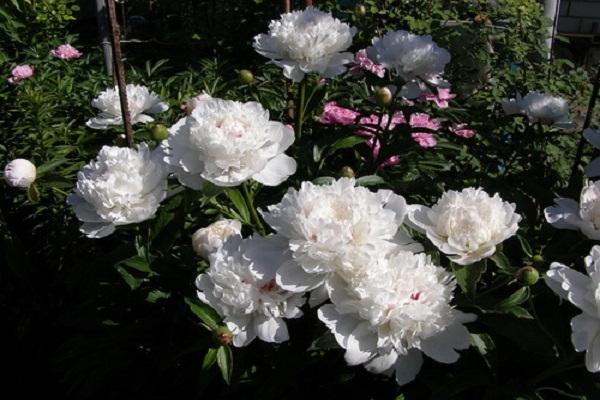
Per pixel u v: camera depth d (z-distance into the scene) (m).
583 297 0.90
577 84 2.38
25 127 1.92
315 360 1.08
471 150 1.75
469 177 1.54
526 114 1.60
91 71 2.44
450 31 2.37
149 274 1.16
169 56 3.13
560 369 1.02
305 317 1.10
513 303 0.99
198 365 1.20
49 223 1.81
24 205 1.87
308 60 1.34
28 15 2.92
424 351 0.93
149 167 1.10
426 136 1.59
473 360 1.06
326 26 1.34
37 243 1.88
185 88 2.05
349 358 0.90
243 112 1.08
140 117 1.51
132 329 1.22
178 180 1.12
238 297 0.94
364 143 1.56
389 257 0.96
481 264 0.97
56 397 1.80
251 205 1.18
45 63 2.49
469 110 1.83
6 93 2.21
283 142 1.10
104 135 1.74
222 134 1.04
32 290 1.85
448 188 1.44
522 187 1.48
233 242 1.00
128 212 1.07
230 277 0.95
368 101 1.54
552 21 2.52
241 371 1.07
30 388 1.82
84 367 1.33
